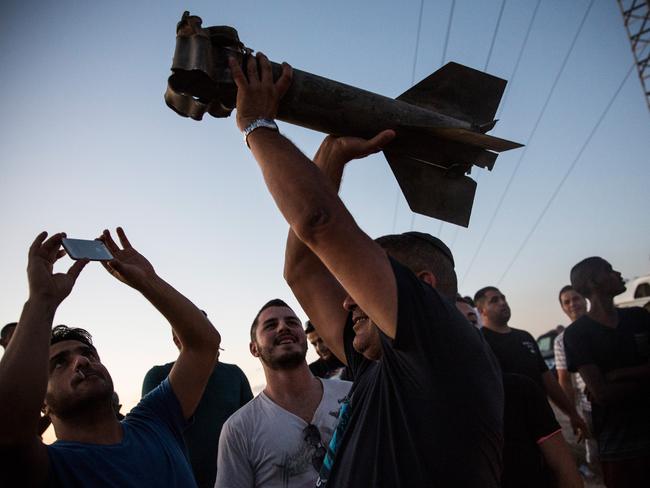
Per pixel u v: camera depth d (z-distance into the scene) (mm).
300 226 1408
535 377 4578
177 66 1584
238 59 1645
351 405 1722
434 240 1768
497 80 2031
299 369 3203
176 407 2559
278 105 1677
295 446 2977
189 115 1758
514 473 2693
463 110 2020
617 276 3799
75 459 2049
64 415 2232
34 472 1884
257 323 3326
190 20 1615
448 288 1718
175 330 2615
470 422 1378
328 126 1747
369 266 1387
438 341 1392
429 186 1911
